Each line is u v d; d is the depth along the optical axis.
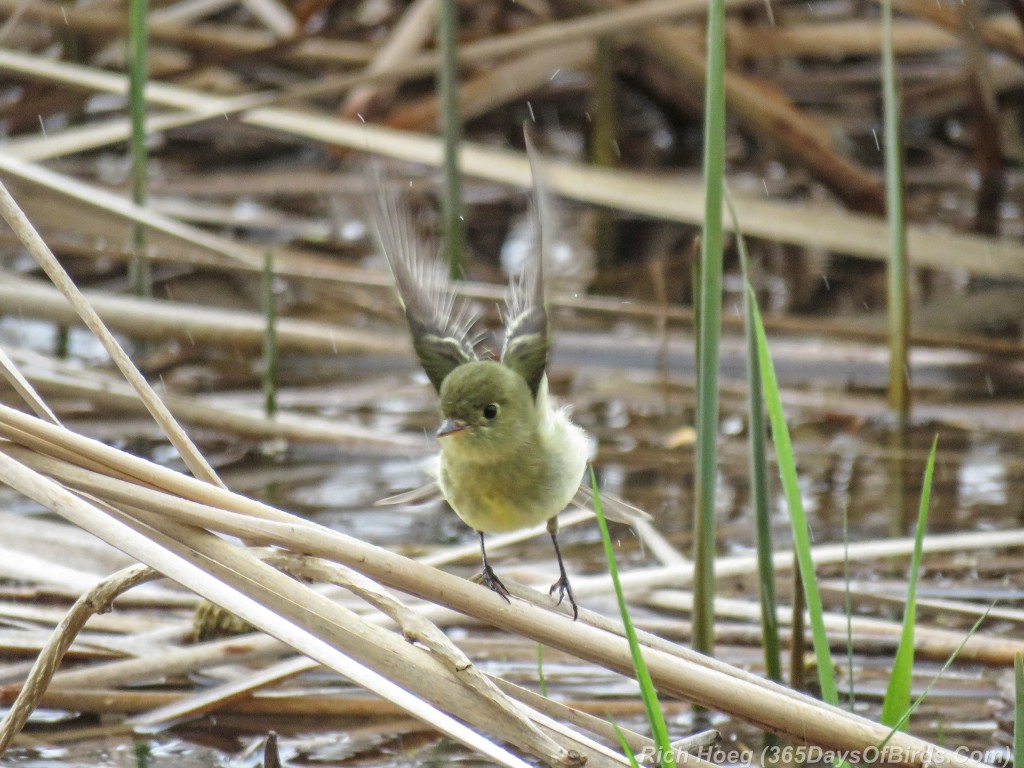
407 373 14.22
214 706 7.80
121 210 11.89
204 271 16.77
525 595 6.62
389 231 6.70
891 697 6.20
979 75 18.11
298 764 7.32
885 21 11.28
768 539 7.62
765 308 15.97
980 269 14.82
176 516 5.96
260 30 19.75
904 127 20.73
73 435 6.09
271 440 12.54
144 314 12.86
